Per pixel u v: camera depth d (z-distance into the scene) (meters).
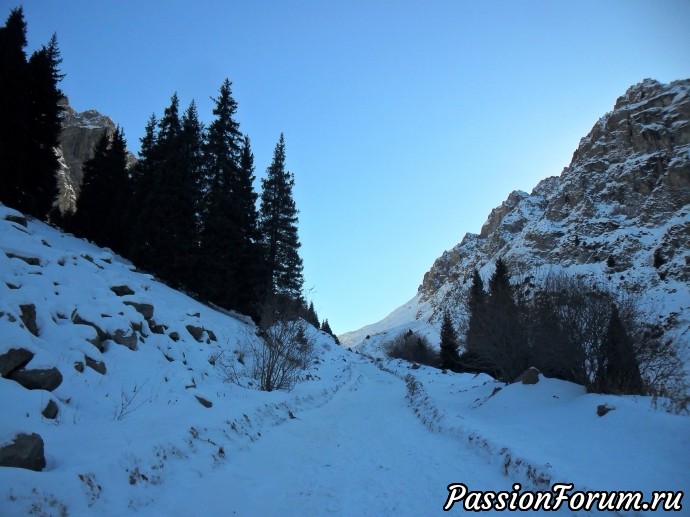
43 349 8.41
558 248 127.75
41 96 28.64
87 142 114.94
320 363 36.84
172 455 7.04
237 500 6.49
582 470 7.02
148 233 26.77
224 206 30.00
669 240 101.69
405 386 29.66
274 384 17.12
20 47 26.81
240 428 10.03
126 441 6.73
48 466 5.39
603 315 13.38
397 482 7.84
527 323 18.03
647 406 9.35
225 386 13.92
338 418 15.25
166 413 9.16
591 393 12.05
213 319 21.89
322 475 8.20
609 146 158.75
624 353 12.73
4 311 8.50
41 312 9.84
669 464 6.82
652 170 135.50
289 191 40.84
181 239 27.05
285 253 40.53
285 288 39.81
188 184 28.12
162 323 14.98
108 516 4.95
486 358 20.22
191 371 13.54
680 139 138.75
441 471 8.48
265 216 40.03
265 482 7.50
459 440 10.74
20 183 26.22
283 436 11.09
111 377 9.93
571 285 15.88
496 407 14.48
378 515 6.25
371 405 19.52
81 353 9.55
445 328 51.06
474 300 26.78
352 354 85.88
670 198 122.94
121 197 34.56
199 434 8.32
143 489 5.80
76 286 12.44
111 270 17.16
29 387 7.64
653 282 89.56
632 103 165.75
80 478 5.10
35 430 6.31
